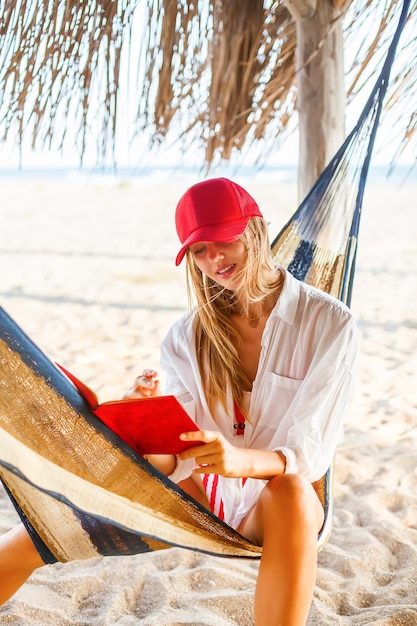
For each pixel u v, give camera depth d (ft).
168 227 44.19
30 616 6.23
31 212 55.26
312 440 5.26
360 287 25.27
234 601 6.46
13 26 8.25
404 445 10.61
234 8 9.13
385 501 8.77
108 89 8.73
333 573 7.06
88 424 4.62
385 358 16.15
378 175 79.10
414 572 6.97
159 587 6.73
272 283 5.59
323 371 5.38
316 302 5.57
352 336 5.48
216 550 5.02
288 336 5.56
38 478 4.20
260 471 4.99
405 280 26.13
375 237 37.55
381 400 13.05
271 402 5.66
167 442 4.82
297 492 4.86
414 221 43.11
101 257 33.24
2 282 27.63
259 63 9.58
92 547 5.22
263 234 5.49
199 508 4.97
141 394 5.56
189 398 5.96
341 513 8.43
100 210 55.67
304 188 8.55
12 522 8.32
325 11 8.04
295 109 9.86
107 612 6.34
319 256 7.36
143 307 22.61
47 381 4.50
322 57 8.14
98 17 8.17
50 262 32.04
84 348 17.56
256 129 9.98
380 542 7.68
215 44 9.53
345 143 7.27
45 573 7.07
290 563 4.70
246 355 5.83
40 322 20.70
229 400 5.77
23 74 8.59
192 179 84.07
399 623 6.02
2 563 5.35
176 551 7.50
